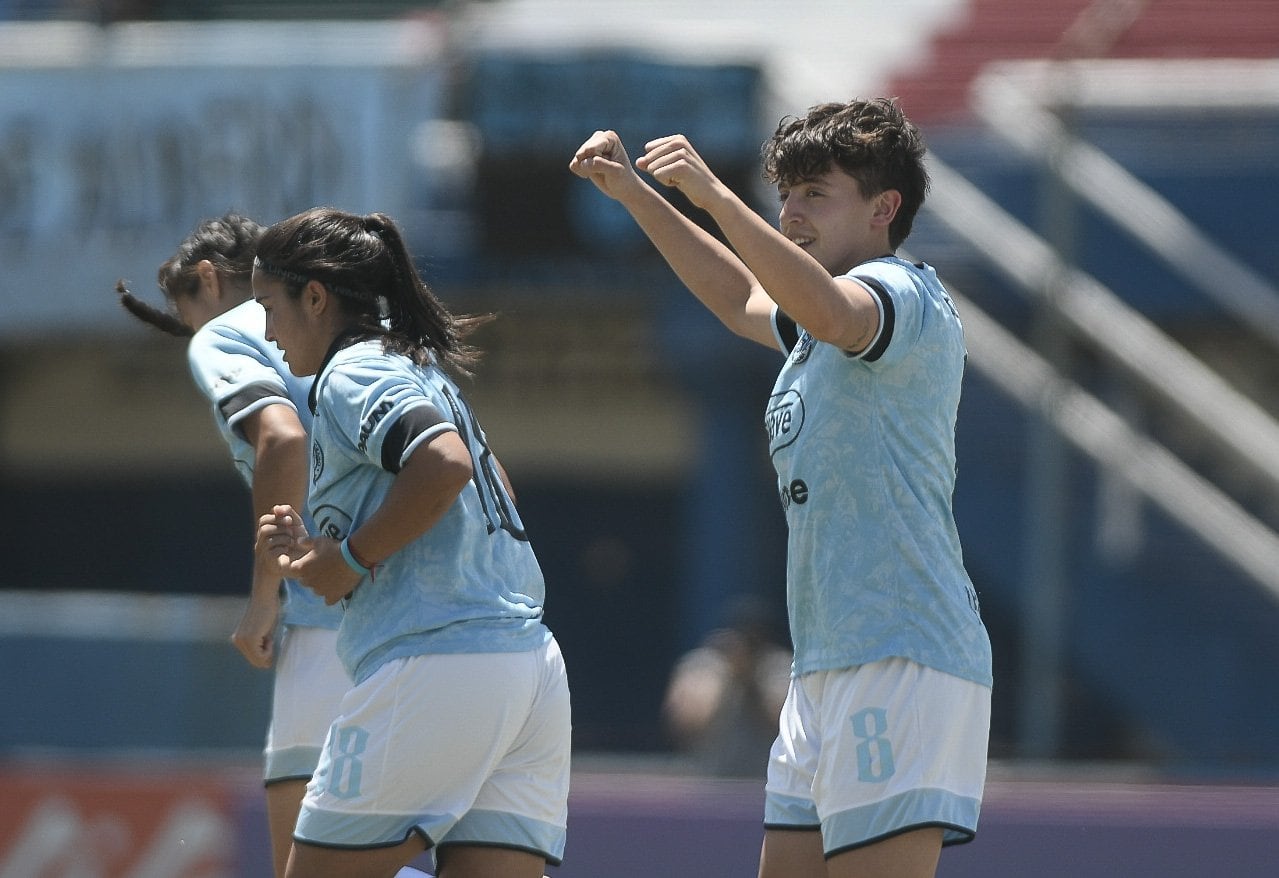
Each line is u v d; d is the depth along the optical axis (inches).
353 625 451.5
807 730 455.2
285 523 443.8
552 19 1648.6
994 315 1402.6
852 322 414.9
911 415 433.1
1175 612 1301.7
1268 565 1295.5
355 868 445.7
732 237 406.9
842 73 1579.7
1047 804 832.9
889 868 426.6
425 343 467.2
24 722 1065.5
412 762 439.5
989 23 1584.6
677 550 1862.7
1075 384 1451.8
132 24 1536.7
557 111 1403.8
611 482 1866.4
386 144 1391.5
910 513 432.5
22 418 1957.4
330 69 1397.6
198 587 1945.1
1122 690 1309.1
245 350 525.3
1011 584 1317.7
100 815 927.7
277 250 459.2
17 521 1958.7
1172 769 997.2
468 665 441.7
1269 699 1283.2
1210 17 1401.3
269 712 1059.9
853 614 430.9
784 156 451.2
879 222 451.2
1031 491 1315.2
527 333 1787.6
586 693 1863.9
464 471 426.9
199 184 1413.6
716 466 1429.6
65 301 1439.5
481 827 459.5
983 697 440.5
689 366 1425.9
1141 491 1310.3
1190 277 1371.8
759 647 1065.5
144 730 1059.9
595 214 1443.2
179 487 1953.7
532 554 470.6
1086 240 1393.9
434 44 1453.0
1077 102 1302.9
